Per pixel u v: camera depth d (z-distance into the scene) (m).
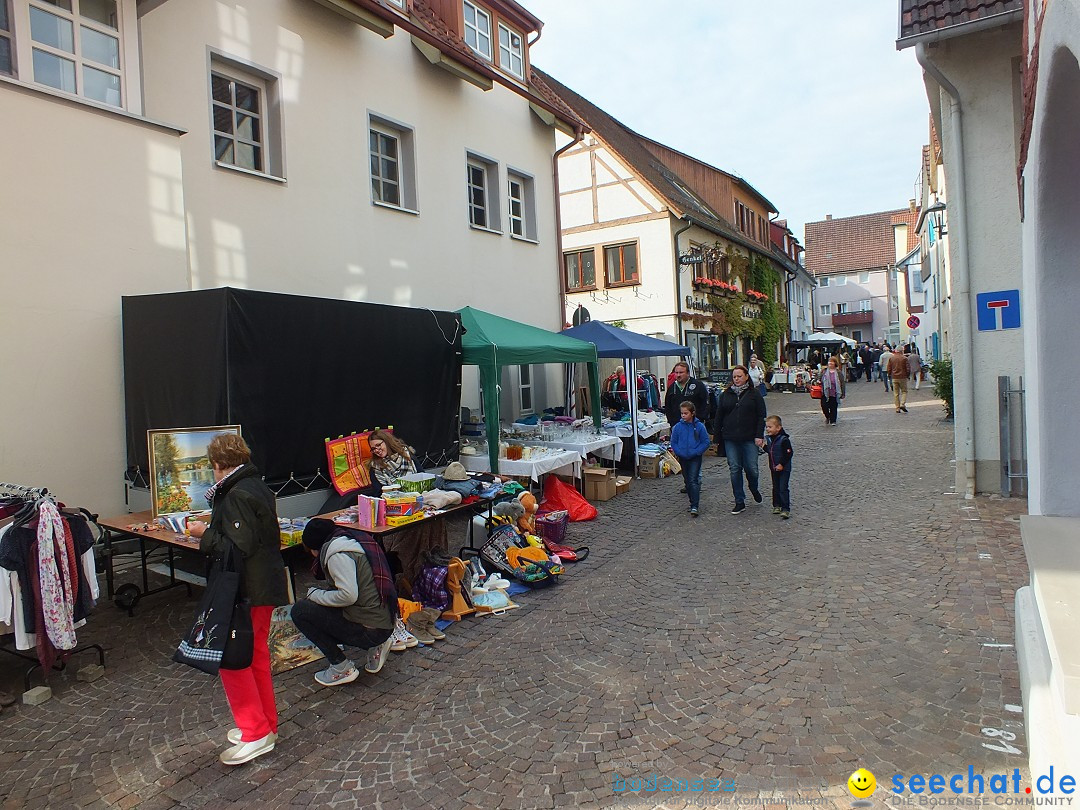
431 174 10.75
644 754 3.26
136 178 6.46
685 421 8.14
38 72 6.03
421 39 9.95
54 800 3.11
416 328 7.68
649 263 21.30
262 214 8.16
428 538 5.70
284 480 6.08
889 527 6.98
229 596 3.18
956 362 8.24
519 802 2.96
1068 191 3.28
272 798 3.08
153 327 6.04
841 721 3.42
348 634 3.98
